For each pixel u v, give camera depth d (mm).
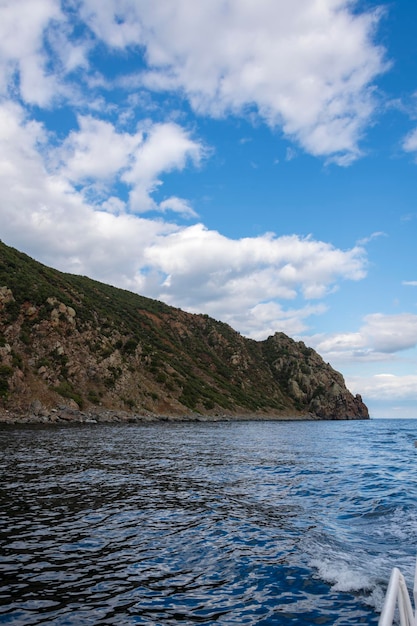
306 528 11445
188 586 7594
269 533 10930
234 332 169000
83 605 6758
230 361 143875
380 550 9586
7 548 9305
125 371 82375
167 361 103062
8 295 74250
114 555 9102
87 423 61094
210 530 11133
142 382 85500
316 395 153375
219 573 8211
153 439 39375
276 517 12633
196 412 88688
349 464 25984
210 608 6746
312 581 7828
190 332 142625
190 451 30922
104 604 6816
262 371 154500
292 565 8633
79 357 76812
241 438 46031
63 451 27406
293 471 22375
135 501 14266
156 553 9289
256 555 9227
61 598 6996
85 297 96750
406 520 12305
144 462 24062
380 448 38438
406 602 3945
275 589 7488
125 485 17031
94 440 35719
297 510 13539
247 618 6422
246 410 111125
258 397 130000
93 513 12539
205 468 22719
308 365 165000
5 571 8055
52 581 7676
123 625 6129
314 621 6336
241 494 15984
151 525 11484
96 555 9070
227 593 7320
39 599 6934
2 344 65938
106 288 139750
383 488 17484
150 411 78875
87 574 8039
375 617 6457
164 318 140000
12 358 65625
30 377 66438
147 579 7875
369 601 7000
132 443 34750
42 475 18516
